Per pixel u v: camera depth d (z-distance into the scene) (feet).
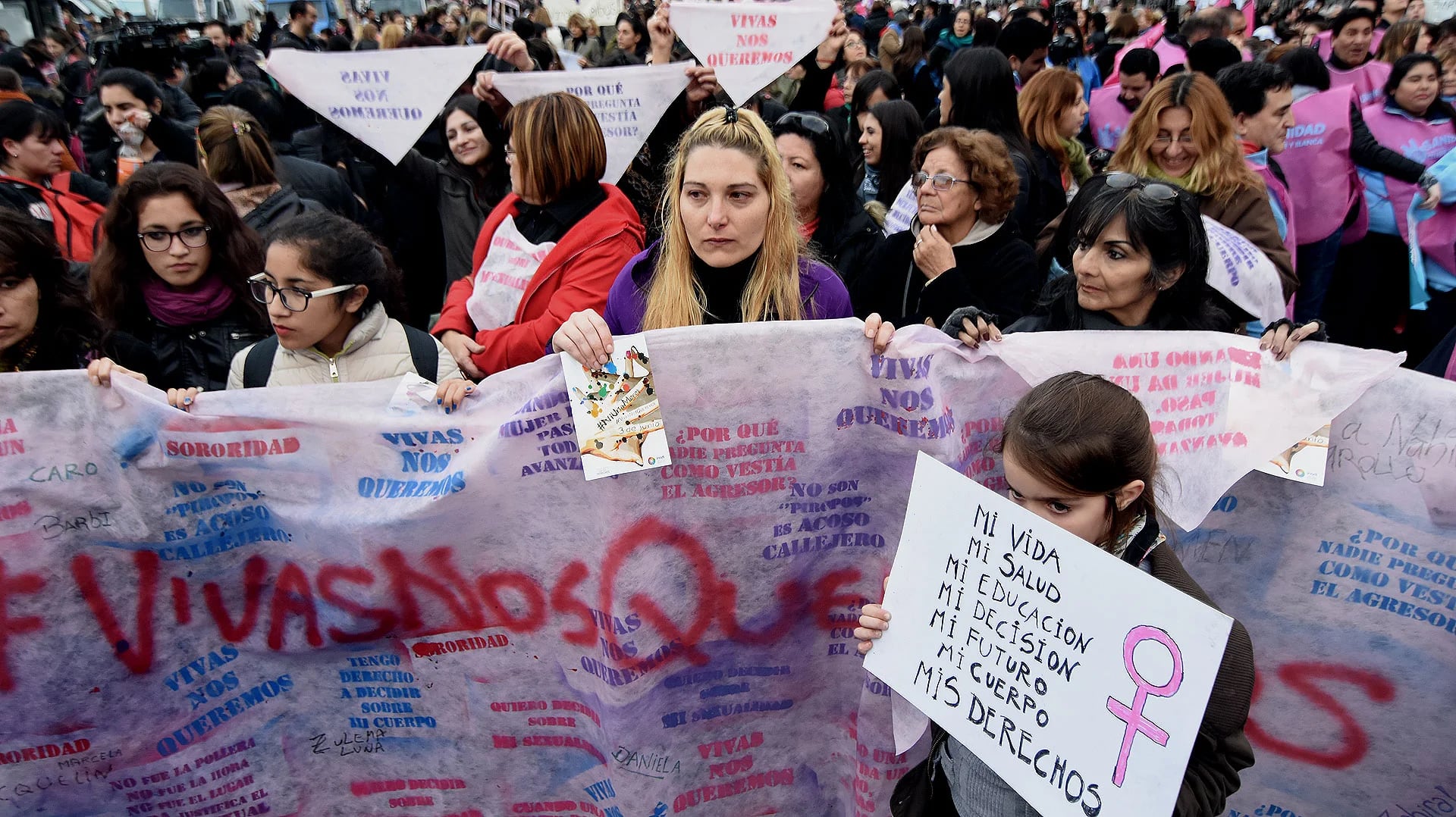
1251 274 8.69
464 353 9.87
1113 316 7.30
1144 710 4.68
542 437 6.58
